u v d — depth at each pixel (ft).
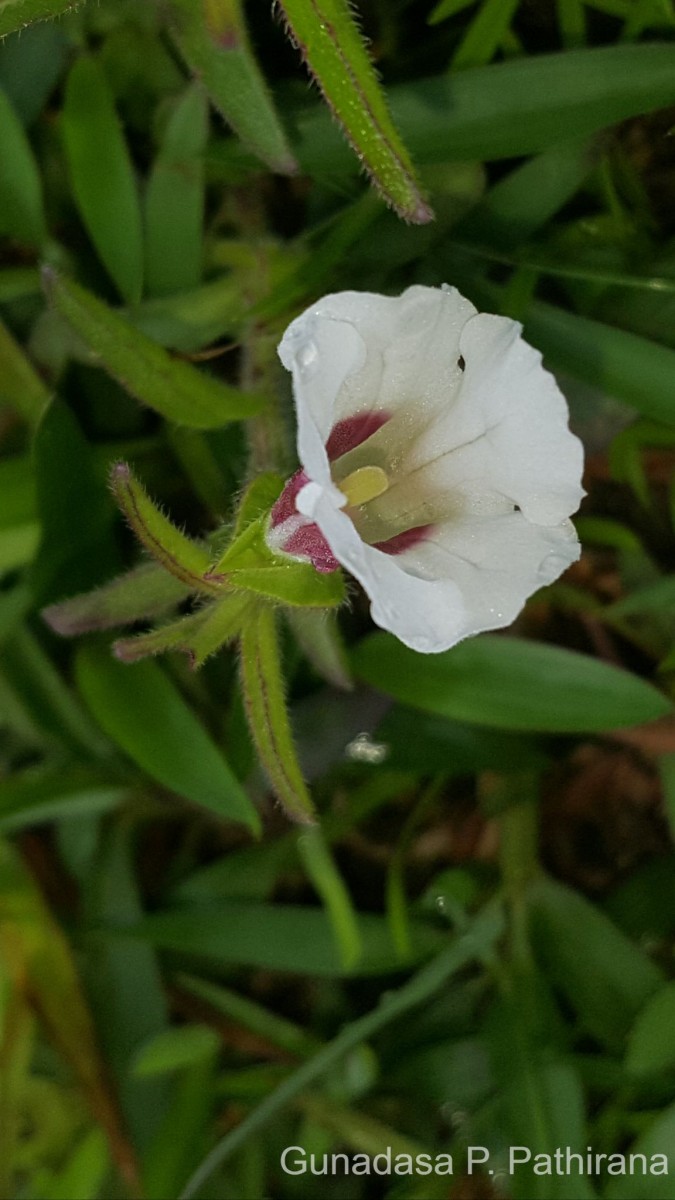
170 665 0.46
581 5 0.41
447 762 0.45
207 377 0.39
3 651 0.45
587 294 0.42
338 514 0.29
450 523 0.33
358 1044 0.45
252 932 0.45
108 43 0.43
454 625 0.32
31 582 0.43
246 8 0.42
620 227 0.42
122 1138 0.44
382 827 0.48
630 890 0.46
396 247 0.42
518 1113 0.42
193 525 0.47
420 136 0.39
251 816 0.42
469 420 0.32
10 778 0.46
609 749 0.47
